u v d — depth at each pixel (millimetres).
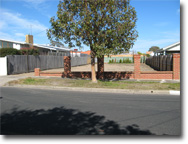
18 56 19500
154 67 27203
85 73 15531
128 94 9617
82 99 8242
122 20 10969
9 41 29859
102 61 14789
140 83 12344
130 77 14750
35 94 9430
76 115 5789
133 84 11930
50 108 6633
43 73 16953
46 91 10445
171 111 6309
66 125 4887
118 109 6539
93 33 10328
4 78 15133
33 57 22406
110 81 13492
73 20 10883
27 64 21109
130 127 4781
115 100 8055
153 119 5438
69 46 11742
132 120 5332
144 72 14477
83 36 10891
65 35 11219
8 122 5086
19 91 10297
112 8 10406
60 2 11273
